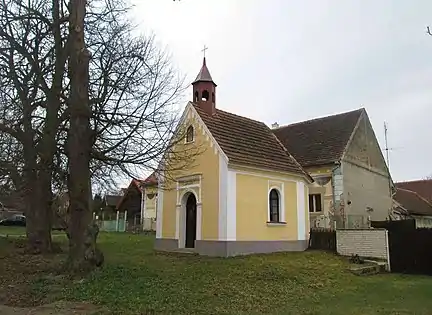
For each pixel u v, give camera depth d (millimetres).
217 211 20422
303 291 12672
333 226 27297
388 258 19812
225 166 20484
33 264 14656
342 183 28047
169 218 23188
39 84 16359
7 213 46188
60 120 15570
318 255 21438
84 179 12828
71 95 13352
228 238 19797
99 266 12977
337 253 22344
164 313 8953
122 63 15453
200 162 21828
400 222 19812
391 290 13891
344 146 29641
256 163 21766
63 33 16469
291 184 24234
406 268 19094
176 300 10133
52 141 15633
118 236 34594
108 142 14789
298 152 31781
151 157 14906
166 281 12375
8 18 15305
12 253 17328
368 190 32125
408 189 57062
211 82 24266
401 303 11562
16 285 11469
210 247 20297
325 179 28828
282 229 22891
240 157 21250
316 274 15859
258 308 10031
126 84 15047
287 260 18984
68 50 14711
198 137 22141
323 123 33969
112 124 14289
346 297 12242
